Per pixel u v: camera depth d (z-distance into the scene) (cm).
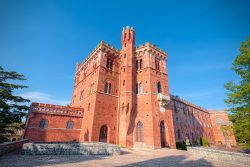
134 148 3322
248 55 1967
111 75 4222
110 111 3822
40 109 3469
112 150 2267
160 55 4647
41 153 1828
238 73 2117
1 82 2448
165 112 3903
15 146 2041
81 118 3966
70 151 2002
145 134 3509
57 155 1872
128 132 3569
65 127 3653
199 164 1745
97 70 4025
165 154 2569
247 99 1947
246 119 1883
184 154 2605
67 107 3838
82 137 3638
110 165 1463
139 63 4419
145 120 3631
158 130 3547
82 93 4753
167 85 4384
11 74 2669
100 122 3522
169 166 1565
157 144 3369
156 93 3978
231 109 2092
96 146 2181
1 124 2394
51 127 3466
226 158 1905
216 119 8419
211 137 7881
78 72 5703
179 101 6375
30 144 1816
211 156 2120
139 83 4162
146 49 4397
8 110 2545
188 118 6606
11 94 2547
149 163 1686
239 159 1764
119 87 4269
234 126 2059
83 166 1348
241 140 2047
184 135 5838
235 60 2145
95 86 3831
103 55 4209
